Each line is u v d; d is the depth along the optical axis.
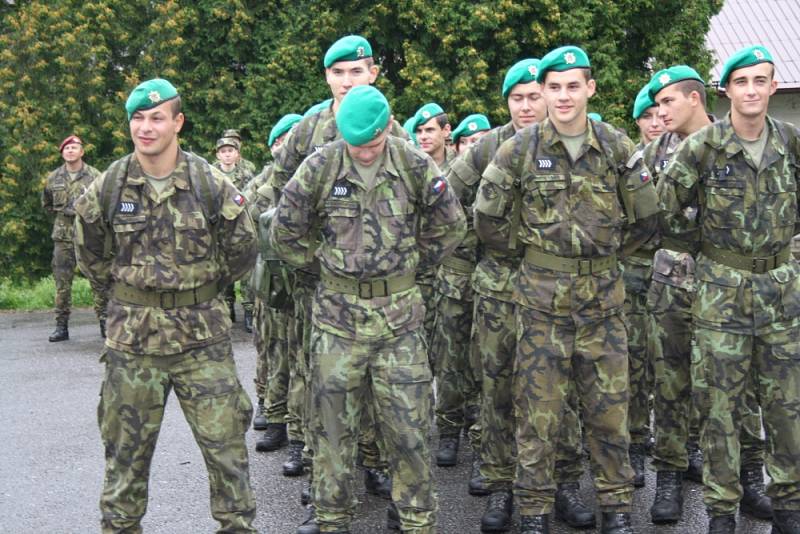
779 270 4.30
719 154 4.27
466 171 5.01
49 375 8.80
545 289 4.27
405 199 4.06
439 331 5.86
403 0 17.22
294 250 4.18
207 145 18.55
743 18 24.58
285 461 6.01
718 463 4.34
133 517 4.02
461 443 6.46
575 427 4.80
